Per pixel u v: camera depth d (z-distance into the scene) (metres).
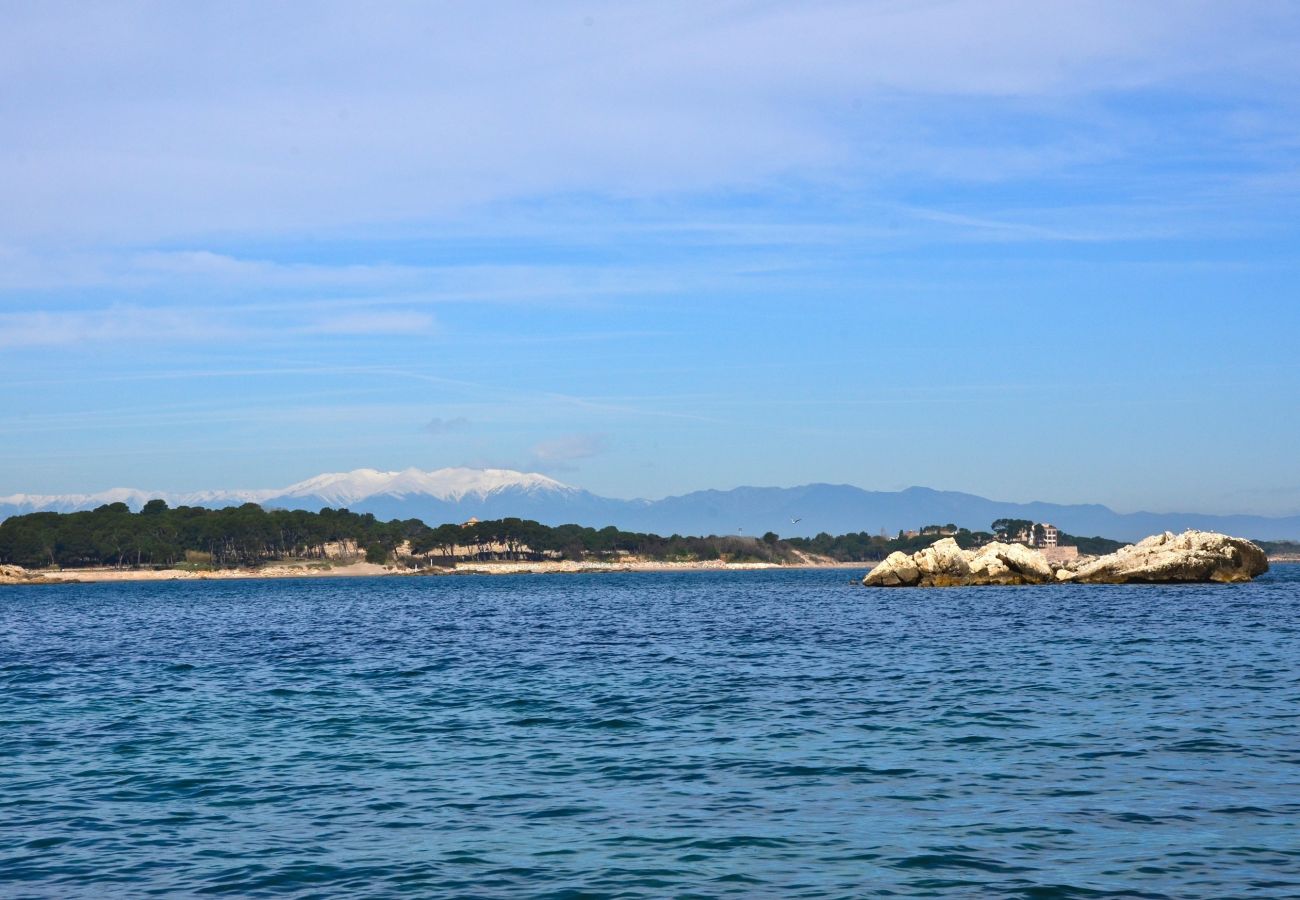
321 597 163.62
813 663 48.47
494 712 35.59
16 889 18.11
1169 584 122.44
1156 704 34.00
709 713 34.28
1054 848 19.12
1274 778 23.86
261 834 21.22
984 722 31.48
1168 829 20.12
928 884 17.41
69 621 99.62
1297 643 52.34
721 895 17.11
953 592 116.38
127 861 19.56
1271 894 16.62
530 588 196.12
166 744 30.78
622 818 21.72
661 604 115.75
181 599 161.88
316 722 34.25
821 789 23.80
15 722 35.25
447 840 20.48
